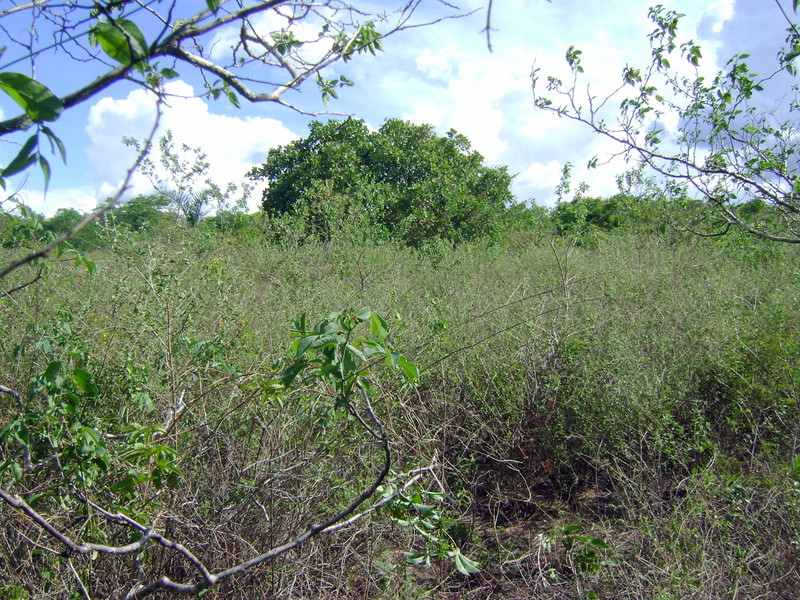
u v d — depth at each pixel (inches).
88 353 127.8
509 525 155.6
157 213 266.7
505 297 240.5
